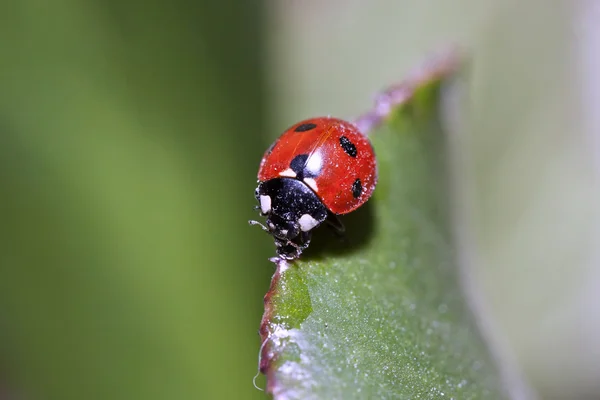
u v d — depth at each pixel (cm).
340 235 8
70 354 8
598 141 10
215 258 9
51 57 9
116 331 8
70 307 8
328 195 8
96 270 9
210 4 9
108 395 8
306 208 8
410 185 8
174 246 9
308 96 10
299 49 10
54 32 9
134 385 8
